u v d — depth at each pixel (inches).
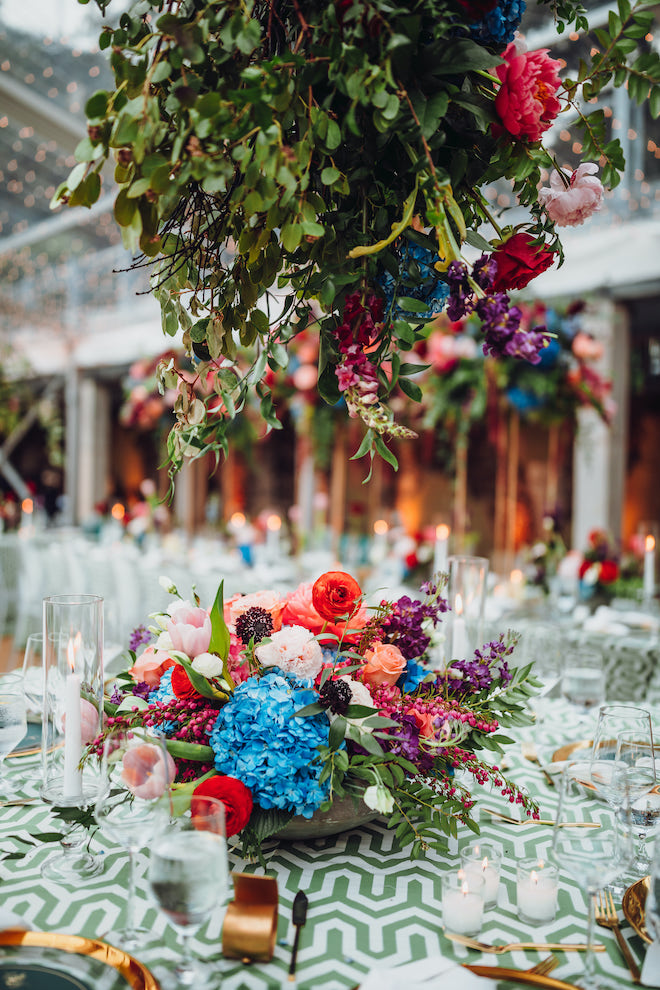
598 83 44.2
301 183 38.1
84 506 398.9
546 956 38.8
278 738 44.3
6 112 274.4
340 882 46.0
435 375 163.6
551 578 163.6
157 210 39.0
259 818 45.2
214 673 46.4
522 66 39.1
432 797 47.7
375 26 37.0
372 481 322.0
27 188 323.6
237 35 36.2
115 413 430.9
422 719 47.6
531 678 50.3
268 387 45.3
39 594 238.4
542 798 58.9
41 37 243.3
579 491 222.5
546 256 42.8
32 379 403.9
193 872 32.8
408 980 34.7
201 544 236.7
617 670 119.0
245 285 46.9
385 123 37.8
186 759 45.8
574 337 158.7
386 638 51.0
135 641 58.2
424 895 44.7
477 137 42.1
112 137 35.2
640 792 44.1
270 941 37.6
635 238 198.8
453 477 201.9
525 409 165.3
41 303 366.9
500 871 47.4
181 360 272.2
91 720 47.3
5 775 60.6
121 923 41.1
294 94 39.1
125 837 37.9
